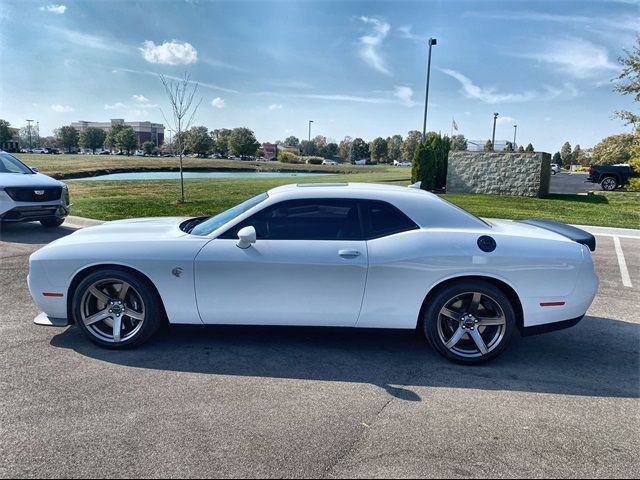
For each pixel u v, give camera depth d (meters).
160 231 4.27
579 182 31.75
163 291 3.86
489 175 17.70
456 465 2.57
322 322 3.87
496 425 2.97
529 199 16.39
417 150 18.83
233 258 3.78
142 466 2.51
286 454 2.63
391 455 2.64
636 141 18.83
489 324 3.83
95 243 3.97
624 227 11.32
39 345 4.07
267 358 3.90
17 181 9.01
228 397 3.25
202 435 2.79
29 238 8.94
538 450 2.72
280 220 3.93
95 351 3.97
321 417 3.02
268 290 3.80
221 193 16.77
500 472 2.52
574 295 3.82
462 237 3.82
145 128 130.50
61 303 3.98
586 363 3.95
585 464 2.61
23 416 2.96
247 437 2.78
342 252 3.76
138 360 3.81
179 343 4.17
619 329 4.77
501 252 3.75
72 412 3.02
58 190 9.60
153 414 3.01
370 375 3.64
